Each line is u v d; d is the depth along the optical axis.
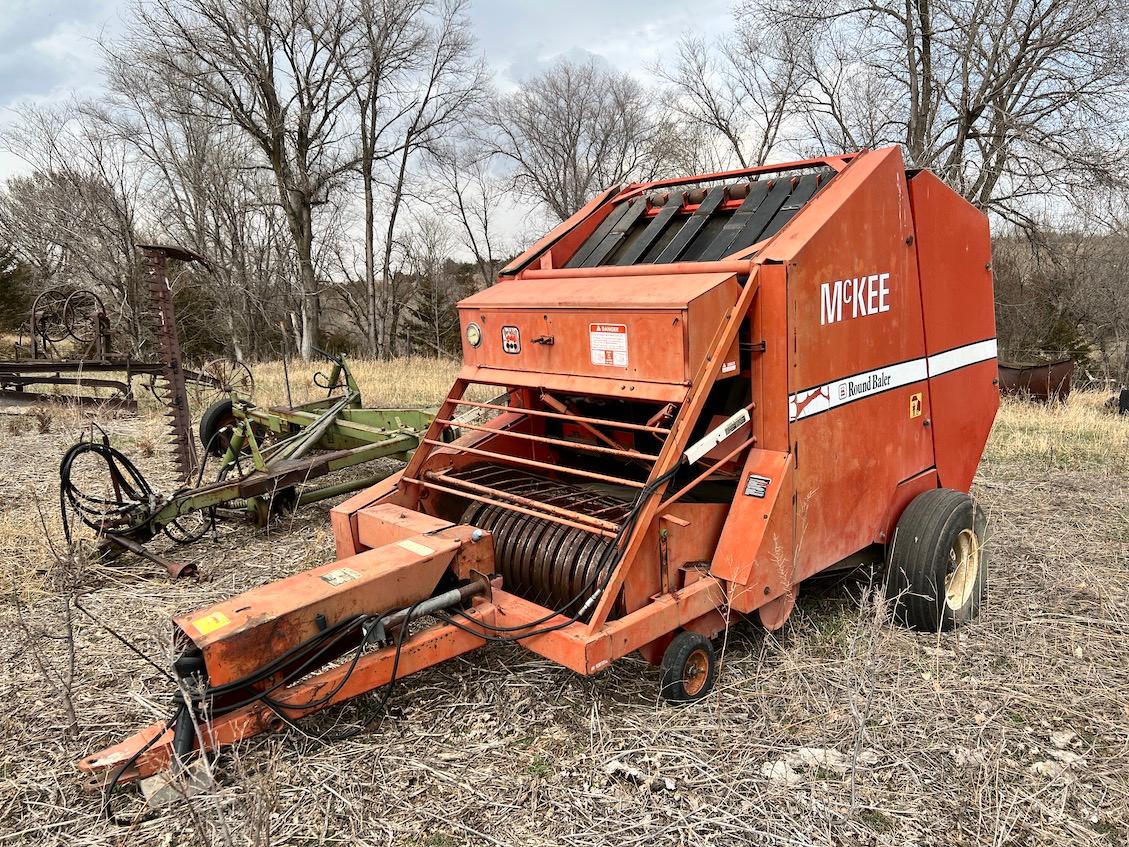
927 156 21.11
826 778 3.11
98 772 2.86
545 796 3.03
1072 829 2.82
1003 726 3.44
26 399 11.73
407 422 7.07
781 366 3.59
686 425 3.36
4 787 3.15
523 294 4.18
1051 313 25.52
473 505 4.33
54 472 8.12
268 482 5.73
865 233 3.96
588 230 4.85
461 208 35.66
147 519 5.27
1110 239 23.44
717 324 3.46
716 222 4.40
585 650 3.12
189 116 29.06
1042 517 6.22
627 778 3.12
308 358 30.59
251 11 27.39
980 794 2.97
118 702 3.72
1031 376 13.29
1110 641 4.18
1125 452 8.43
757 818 2.89
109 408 11.66
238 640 2.86
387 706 3.62
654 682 3.77
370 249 31.67
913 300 4.37
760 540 3.55
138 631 4.46
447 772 3.18
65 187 26.92
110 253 27.05
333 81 29.56
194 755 2.91
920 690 3.71
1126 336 24.50
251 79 28.12
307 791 3.06
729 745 3.31
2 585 5.01
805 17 21.59
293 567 5.39
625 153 34.69
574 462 4.92
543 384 3.94
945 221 4.55
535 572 3.89
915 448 4.54
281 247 32.88
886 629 4.29
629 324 3.53
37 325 14.31
